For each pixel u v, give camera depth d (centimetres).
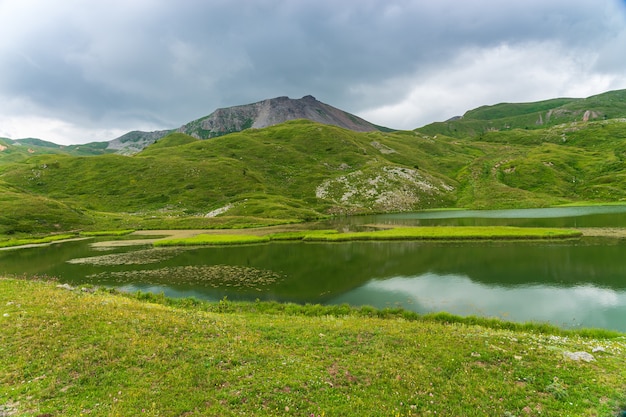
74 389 1523
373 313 3256
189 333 2191
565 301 3719
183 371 1688
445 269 5159
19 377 1602
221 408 1398
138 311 2562
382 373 1728
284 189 19538
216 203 16825
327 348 2069
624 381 1625
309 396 1505
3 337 1959
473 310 3556
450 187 19462
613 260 5234
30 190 17738
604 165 19300
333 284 4650
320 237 8269
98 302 2692
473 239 7388
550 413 1397
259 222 12650
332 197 18312
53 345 1884
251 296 4238
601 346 2122
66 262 6575
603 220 9662
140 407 1399
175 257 6788
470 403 1471
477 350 1997
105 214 14525
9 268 6166
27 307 2434
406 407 1438
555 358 1886
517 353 1962
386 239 7869
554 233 7200
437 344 2106
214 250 7438
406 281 4653
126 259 6706
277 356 1911
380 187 18675
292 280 4909
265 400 1471
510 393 1542
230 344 2052
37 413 1343
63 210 13125
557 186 17775
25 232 11019
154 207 16412
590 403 1459
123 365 1727
